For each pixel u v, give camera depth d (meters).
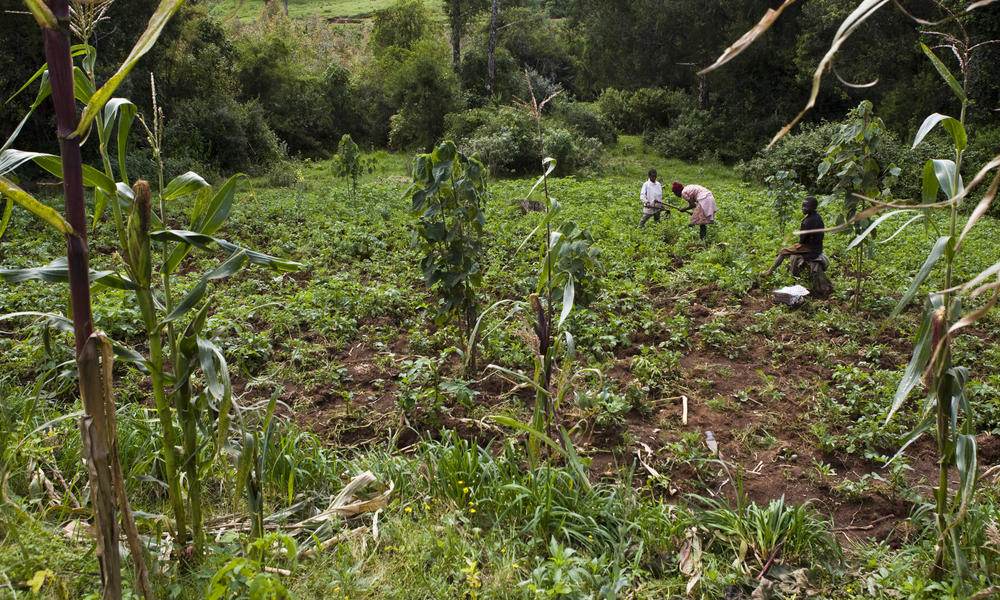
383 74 36.34
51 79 2.31
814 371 6.61
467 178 5.79
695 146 30.17
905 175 19.28
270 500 4.05
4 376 5.25
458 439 4.43
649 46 33.91
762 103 31.05
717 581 3.53
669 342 6.99
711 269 9.87
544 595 3.19
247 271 9.79
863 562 3.84
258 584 2.74
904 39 25.39
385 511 3.93
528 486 4.10
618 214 14.97
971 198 18.42
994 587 3.04
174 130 23.33
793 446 5.15
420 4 41.12
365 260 10.76
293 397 5.70
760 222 14.22
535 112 4.51
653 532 3.87
